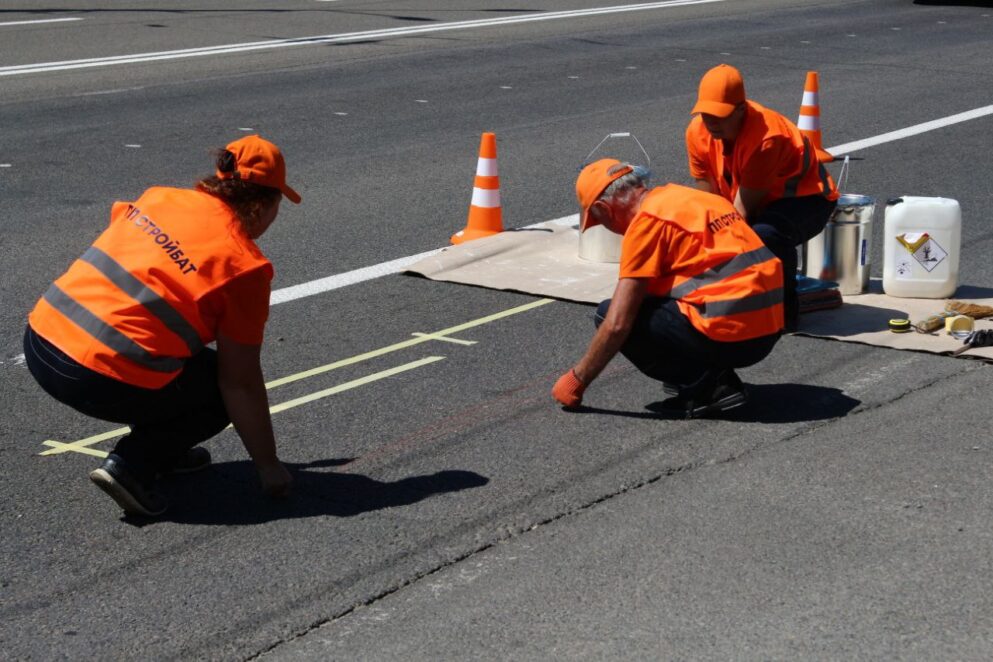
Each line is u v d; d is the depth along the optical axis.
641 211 5.67
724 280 5.66
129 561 4.56
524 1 26.27
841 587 4.32
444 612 4.20
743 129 6.72
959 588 4.31
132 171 11.34
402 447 5.57
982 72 17.73
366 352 6.87
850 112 14.77
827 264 7.77
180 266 4.69
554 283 8.11
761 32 21.89
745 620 4.12
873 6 26.00
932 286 7.73
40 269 8.46
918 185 11.16
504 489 5.12
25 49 18.67
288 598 4.29
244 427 4.90
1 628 4.11
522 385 6.34
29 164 11.55
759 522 4.80
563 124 13.91
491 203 9.29
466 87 16.14
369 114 14.29
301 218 9.90
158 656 3.95
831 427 5.74
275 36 20.50
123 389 4.69
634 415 5.92
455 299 7.86
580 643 3.99
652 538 4.69
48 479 5.25
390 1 25.77
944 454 5.43
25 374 6.52
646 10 24.92
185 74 16.73
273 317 7.50
